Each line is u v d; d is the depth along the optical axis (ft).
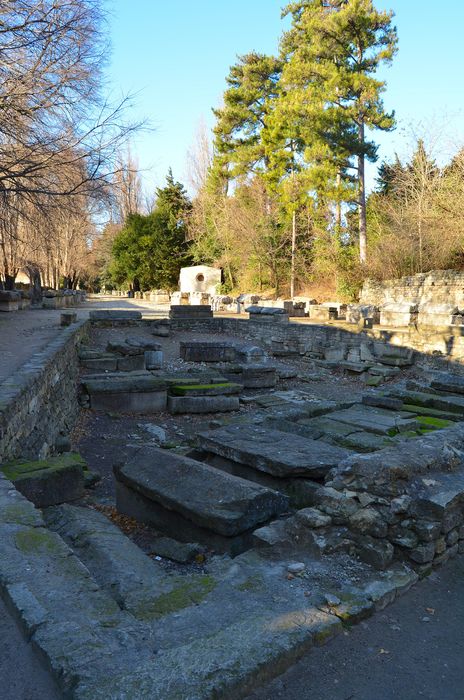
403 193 90.07
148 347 41.73
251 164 132.57
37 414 20.74
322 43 92.22
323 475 14.90
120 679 6.79
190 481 13.87
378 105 87.92
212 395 33.96
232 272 139.23
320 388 41.57
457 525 12.37
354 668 8.25
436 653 8.87
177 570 12.02
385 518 11.51
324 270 108.78
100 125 45.83
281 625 8.59
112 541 12.31
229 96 132.26
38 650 7.32
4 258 84.02
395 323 53.52
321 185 95.35
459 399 25.17
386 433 20.59
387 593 10.16
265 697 7.41
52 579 8.98
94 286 245.24
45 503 15.57
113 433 28.40
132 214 162.81
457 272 63.67
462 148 77.41
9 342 34.78
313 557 11.35
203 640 7.93
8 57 42.06
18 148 45.44
